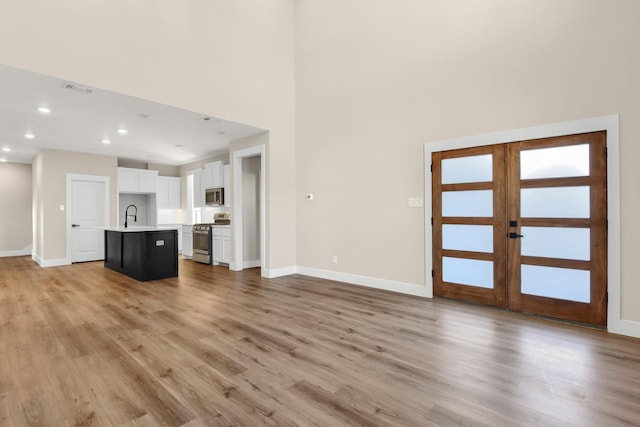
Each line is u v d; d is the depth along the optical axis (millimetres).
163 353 2389
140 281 4855
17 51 2908
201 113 4246
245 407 1723
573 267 2977
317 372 2100
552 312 3092
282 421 1606
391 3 4199
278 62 5234
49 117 4340
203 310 3436
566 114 2963
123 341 2613
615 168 2736
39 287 4512
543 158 3109
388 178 4254
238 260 5816
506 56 3299
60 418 1631
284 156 5336
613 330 2746
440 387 1913
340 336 2703
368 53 4449
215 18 4414
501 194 3367
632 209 2674
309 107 5242
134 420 1614
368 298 3885
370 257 4465
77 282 4828
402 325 2955
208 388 1910
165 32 3906
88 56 3316
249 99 4809
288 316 3229
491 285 3473
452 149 3684
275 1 5188
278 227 5250
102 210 7043
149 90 3756
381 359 2279
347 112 4707
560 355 2322
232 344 2547
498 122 3359
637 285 2658
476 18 3498
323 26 5016
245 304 3654
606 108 2771
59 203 6398
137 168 8312
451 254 3736
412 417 1632
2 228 7766
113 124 4695
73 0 3234
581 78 2885
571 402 1753
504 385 1928
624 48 2689
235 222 5809
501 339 2619
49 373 2094
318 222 5133
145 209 8617
